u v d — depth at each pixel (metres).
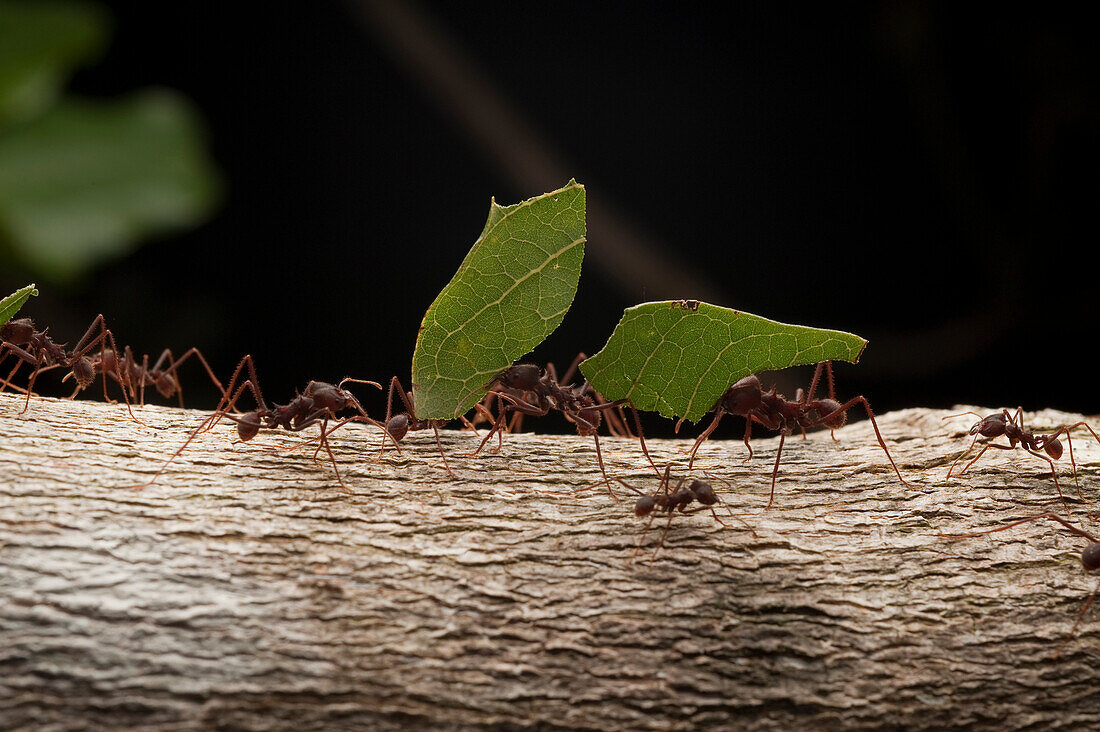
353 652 0.19
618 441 0.21
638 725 0.19
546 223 0.20
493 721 0.19
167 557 0.19
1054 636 0.19
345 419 0.21
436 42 0.31
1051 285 0.31
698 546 0.20
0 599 0.19
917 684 0.19
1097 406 0.31
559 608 0.19
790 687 0.19
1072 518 0.20
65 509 0.19
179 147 0.23
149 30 0.31
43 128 0.23
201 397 0.29
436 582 0.19
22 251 0.23
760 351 0.20
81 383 0.22
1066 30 0.29
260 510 0.20
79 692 0.19
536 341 0.20
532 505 0.20
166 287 0.31
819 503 0.20
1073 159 0.30
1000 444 0.21
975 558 0.20
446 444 0.21
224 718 0.19
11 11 0.22
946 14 0.30
